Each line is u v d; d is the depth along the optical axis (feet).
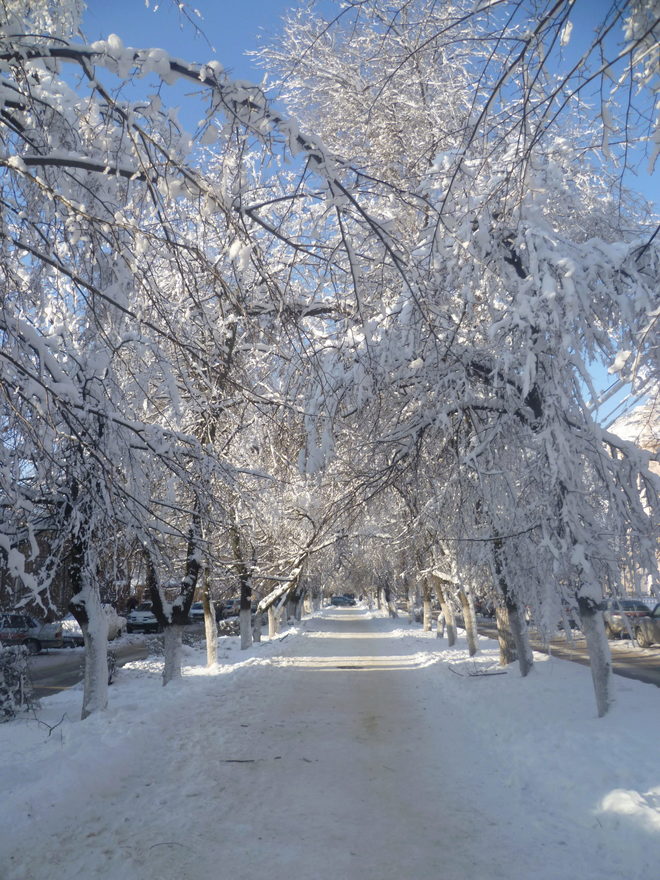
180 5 19.16
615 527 32.42
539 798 22.27
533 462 32.91
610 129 17.31
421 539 45.06
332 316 35.29
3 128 23.38
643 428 33.06
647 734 26.27
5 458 20.74
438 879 16.33
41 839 19.45
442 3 25.71
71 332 28.50
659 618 83.10
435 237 24.03
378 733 34.27
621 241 36.14
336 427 37.55
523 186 25.79
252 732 34.78
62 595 45.39
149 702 44.11
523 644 48.91
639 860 16.52
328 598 384.88
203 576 67.56
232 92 18.90
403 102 42.01
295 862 17.51
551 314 30.91
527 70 18.81
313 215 28.68
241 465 45.62
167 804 22.68
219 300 23.15
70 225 23.06
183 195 20.57
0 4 19.51
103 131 23.20
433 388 34.53
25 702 43.37
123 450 26.63
